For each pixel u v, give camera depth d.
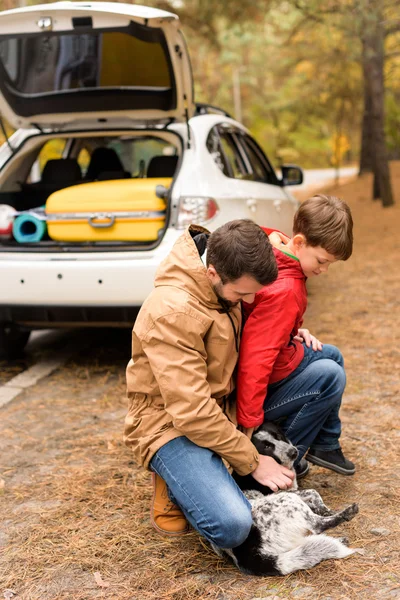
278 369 2.67
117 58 4.41
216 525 2.22
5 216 4.53
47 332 5.95
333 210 2.43
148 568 2.41
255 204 5.00
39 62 4.50
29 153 5.12
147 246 4.20
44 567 2.46
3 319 4.43
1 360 5.06
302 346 2.80
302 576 2.29
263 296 2.43
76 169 5.39
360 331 5.37
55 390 4.35
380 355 4.72
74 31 4.11
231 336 2.38
